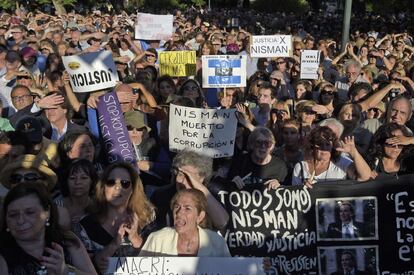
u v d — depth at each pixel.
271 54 13.12
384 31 31.34
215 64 9.62
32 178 5.09
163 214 5.20
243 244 5.26
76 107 7.66
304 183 5.33
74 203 5.24
